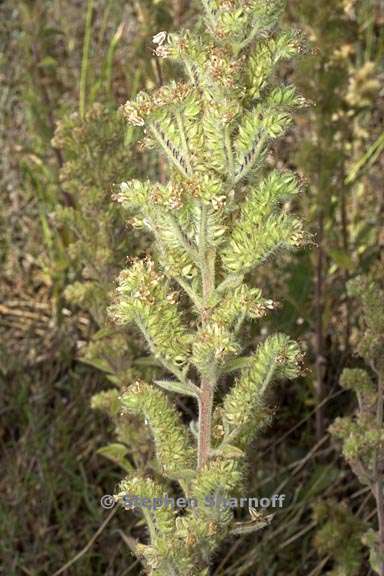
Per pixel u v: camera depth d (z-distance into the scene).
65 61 7.22
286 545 4.49
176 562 2.47
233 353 2.38
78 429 5.05
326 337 5.56
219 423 2.71
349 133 5.22
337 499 4.75
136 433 3.88
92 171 3.93
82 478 4.80
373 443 3.29
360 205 6.05
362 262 5.12
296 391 5.36
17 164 6.76
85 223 3.95
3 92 7.06
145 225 2.43
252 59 2.25
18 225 6.67
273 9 2.18
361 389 3.47
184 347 2.43
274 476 4.53
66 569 4.48
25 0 5.62
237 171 2.26
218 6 2.19
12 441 5.02
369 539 3.52
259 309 2.31
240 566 4.50
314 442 5.08
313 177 4.70
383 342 3.37
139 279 2.37
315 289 5.10
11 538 4.48
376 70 5.84
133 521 4.66
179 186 2.20
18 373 5.43
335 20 4.50
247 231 2.30
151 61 4.70
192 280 2.43
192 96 2.21
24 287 6.38
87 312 6.04
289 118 2.21
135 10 6.25
